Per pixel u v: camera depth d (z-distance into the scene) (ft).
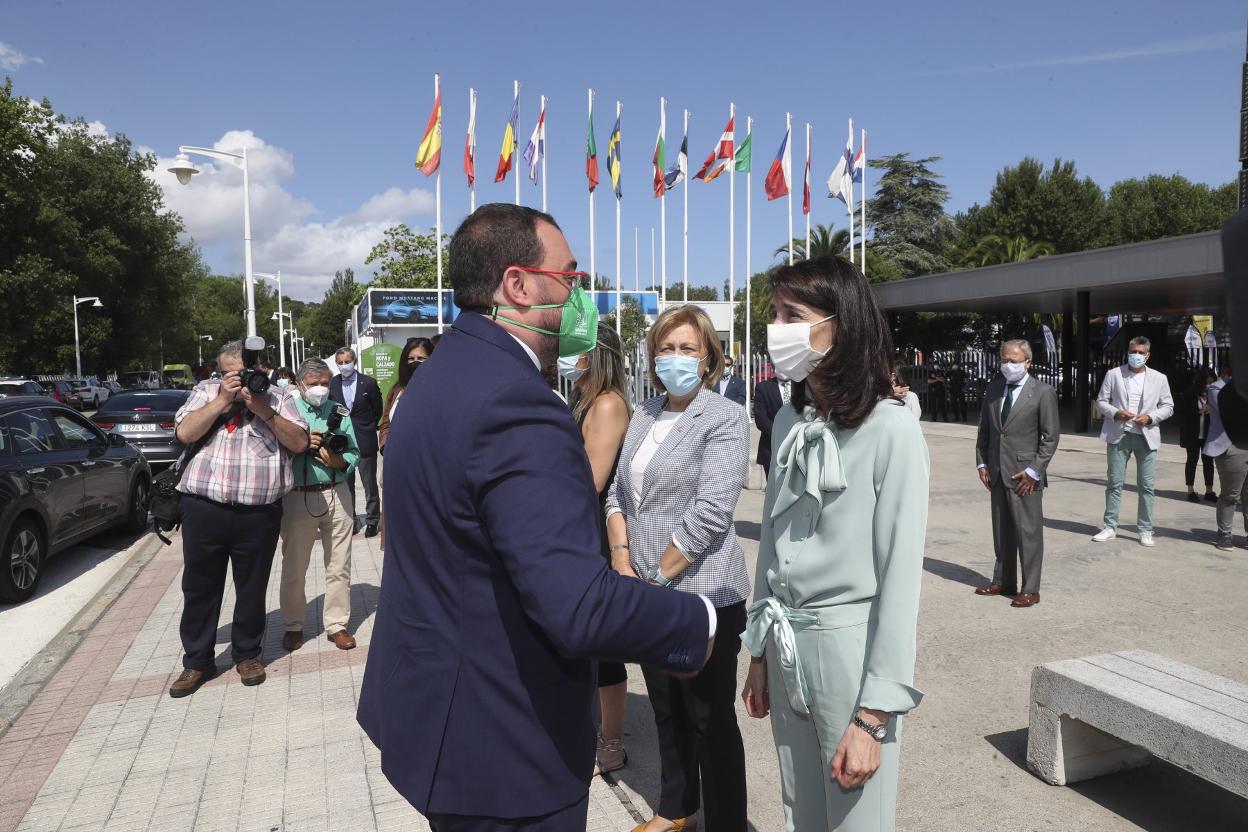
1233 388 3.63
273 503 14.48
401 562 4.92
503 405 4.53
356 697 14.07
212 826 10.21
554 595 4.21
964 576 21.26
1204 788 10.72
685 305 9.67
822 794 6.63
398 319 72.28
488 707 4.63
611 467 10.27
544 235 5.32
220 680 14.93
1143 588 19.89
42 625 19.67
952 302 70.90
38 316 124.67
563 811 4.80
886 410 5.99
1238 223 3.36
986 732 12.39
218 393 13.97
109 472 27.32
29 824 10.34
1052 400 18.13
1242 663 14.85
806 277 6.09
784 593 6.57
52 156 123.03
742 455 9.13
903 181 143.23
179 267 171.22
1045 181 133.90
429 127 51.47
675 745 9.34
